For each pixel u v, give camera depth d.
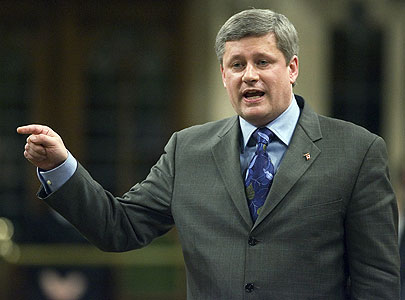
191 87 28.16
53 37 28.61
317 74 27.89
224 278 10.19
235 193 10.34
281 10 27.23
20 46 28.61
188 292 10.60
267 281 10.07
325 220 10.14
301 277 10.07
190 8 28.16
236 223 10.27
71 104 28.58
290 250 10.08
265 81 10.13
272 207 10.15
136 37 28.66
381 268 10.25
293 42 10.25
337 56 28.98
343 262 10.38
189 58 28.20
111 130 28.69
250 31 10.07
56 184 10.30
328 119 10.69
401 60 28.91
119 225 10.64
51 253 22.61
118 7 28.56
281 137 10.48
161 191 10.80
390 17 28.69
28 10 28.56
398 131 29.09
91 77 28.66
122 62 28.66
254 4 27.11
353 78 29.09
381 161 10.39
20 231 24.17
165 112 28.56
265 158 10.44
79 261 22.58
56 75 28.58
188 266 10.52
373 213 10.23
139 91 28.69
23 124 28.58
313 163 10.31
